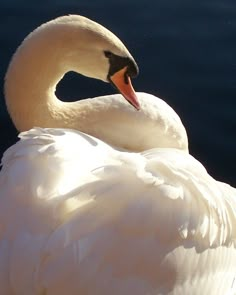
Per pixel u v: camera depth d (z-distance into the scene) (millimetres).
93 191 7922
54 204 7922
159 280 8250
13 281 7871
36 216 7938
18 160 8312
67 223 7801
